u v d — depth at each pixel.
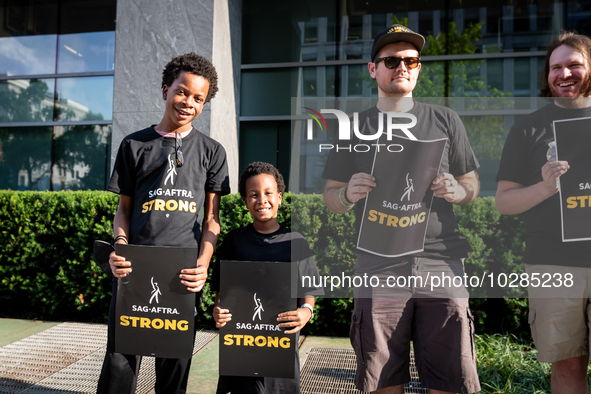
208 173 2.11
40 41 7.80
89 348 3.39
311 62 7.18
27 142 7.75
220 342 1.92
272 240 2.08
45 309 4.23
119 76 5.51
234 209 3.85
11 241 4.22
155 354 1.89
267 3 7.32
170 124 2.05
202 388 2.71
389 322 1.94
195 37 5.42
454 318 1.88
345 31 7.19
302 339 3.72
